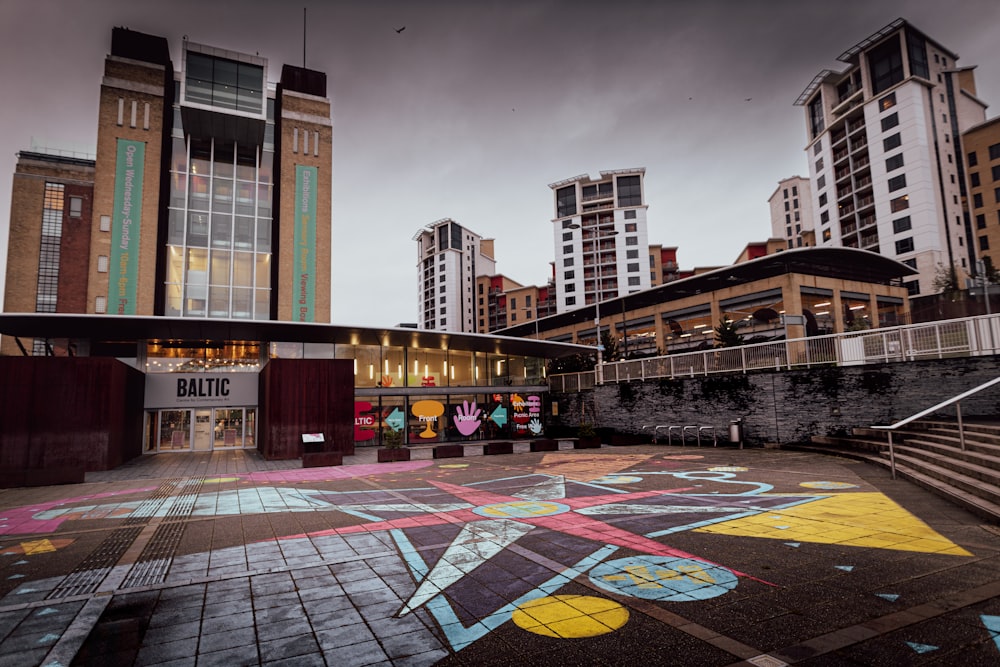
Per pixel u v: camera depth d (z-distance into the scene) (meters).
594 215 99.31
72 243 47.25
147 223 42.81
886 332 17.66
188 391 26.31
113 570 6.43
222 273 44.06
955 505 8.63
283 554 7.02
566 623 4.55
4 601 5.37
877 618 4.41
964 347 15.84
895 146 63.41
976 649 3.80
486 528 8.33
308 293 47.22
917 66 63.84
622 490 11.72
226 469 18.45
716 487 11.68
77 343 25.98
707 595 5.09
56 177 47.75
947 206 61.72
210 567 6.49
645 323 60.50
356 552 7.06
